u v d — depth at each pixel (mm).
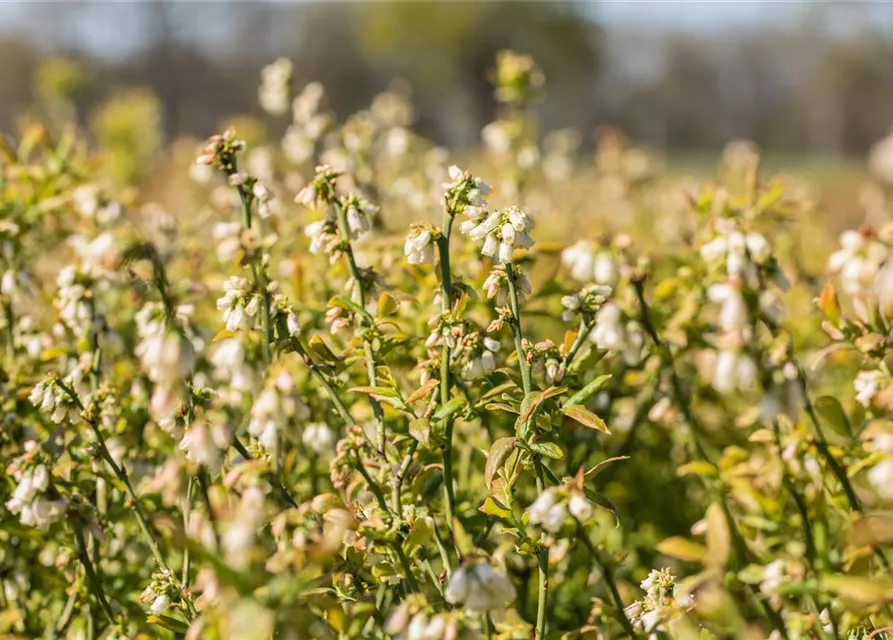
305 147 5746
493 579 2098
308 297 4121
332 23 66188
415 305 3713
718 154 59188
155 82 58469
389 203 6336
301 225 4547
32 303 4348
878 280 2797
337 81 67188
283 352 2797
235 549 1970
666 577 2646
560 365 2889
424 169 7059
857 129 60375
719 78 68875
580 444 3734
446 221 2775
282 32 65438
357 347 3123
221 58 62688
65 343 4121
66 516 2926
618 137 9086
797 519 3416
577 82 64500
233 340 2578
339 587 2625
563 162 10688
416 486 2854
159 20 58750
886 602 2547
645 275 3303
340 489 2695
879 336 2990
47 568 3479
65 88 13180
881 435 2582
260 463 2141
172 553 3322
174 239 4977
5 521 2992
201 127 60438
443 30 57094
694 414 4367
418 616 2123
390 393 2727
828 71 60188
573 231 7461
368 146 5727
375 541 2504
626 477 4297
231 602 1983
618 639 3137
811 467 2865
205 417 2723
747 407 4547
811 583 2299
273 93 6102
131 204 5176
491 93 57875
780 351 2506
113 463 2947
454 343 2738
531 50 60781
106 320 3521
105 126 12398
